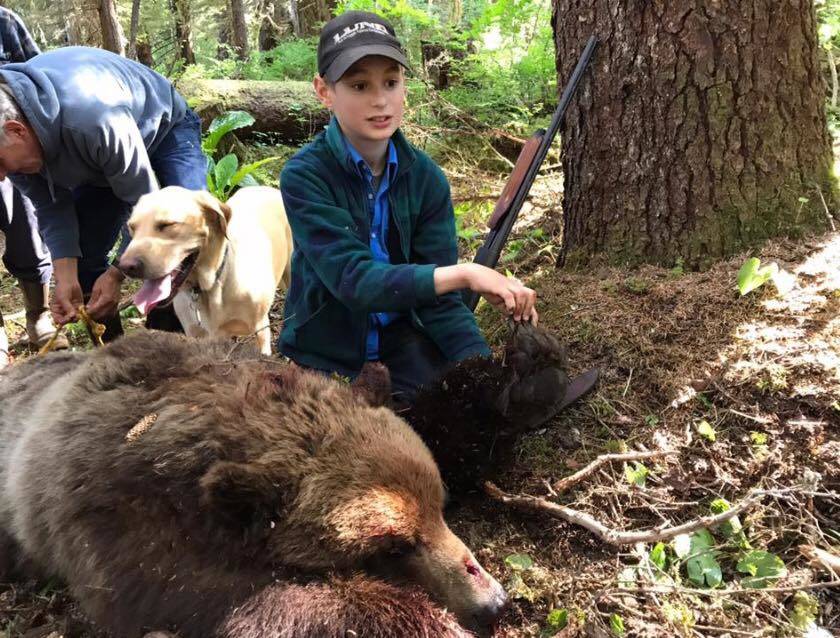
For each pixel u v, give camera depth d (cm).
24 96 138
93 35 361
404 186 139
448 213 147
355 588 80
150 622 83
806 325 125
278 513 81
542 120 325
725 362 124
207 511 81
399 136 138
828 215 150
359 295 122
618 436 121
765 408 115
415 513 84
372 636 77
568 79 164
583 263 168
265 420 87
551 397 117
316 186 130
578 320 145
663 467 113
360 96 124
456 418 117
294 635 76
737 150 147
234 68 530
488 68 354
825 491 104
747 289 129
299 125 350
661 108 150
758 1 141
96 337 157
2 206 175
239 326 169
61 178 151
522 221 225
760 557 97
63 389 104
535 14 364
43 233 160
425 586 86
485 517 114
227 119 299
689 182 150
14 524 102
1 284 253
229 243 161
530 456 122
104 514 86
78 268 185
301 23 606
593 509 109
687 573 100
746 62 143
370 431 89
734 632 88
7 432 112
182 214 146
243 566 81
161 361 102
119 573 84
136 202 159
